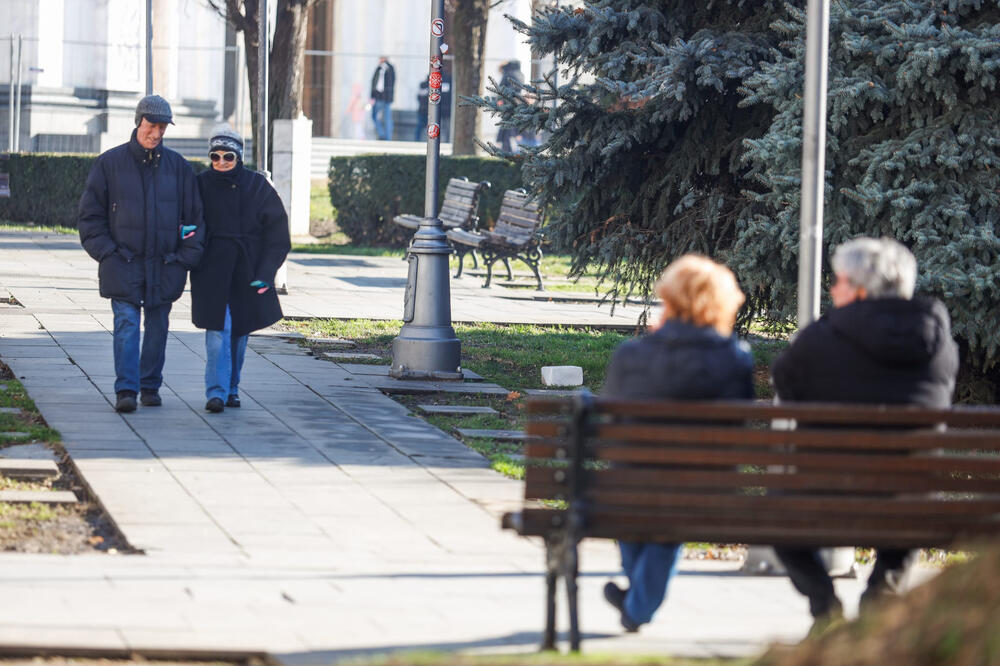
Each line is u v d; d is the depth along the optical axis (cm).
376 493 1461
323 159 6612
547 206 2392
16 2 6469
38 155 5322
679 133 2272
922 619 702
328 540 1270
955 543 955
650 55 2172
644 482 932
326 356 2392
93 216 1812
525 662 797
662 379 982
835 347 996
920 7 1986
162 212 1814
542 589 1146
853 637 732
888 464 946
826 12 1225
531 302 3462
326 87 7575
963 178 1953
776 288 2069
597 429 930
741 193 2227
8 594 1040
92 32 6619
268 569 1161
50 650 914
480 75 5569
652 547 985
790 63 1981
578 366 2400
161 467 1517
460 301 3394
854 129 2009
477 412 1956
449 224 4291
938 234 1941
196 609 1027
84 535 1270
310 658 919
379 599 1085
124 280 1803
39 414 1767
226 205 1845
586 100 2231
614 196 2336
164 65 6881
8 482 1445
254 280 1855
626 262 2402
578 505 923
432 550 1259
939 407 998
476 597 1109
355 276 3881
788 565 1010
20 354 2209
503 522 941
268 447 1653
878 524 948
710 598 1152
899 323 983
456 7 5556
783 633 1046
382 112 7406
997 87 1961
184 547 1220
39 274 3406
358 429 1792
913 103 1980
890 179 1973
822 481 943
